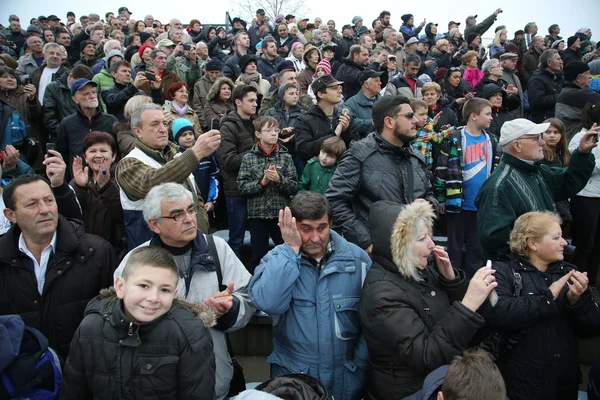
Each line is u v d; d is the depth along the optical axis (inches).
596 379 92.0
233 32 457.7
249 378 131.8
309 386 78.4
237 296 90.5
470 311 74.4
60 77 232.4
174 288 70.2
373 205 89.2
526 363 93.0
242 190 157.2
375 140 119.6
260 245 161.3
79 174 115.5
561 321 94.0
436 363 74.2
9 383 74.0
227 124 173.0
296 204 89.1
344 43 374.9
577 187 124.2
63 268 91.5
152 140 114.4
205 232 122.3
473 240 166.9
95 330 69.6
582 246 168.1
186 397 69.9
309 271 91.1
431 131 167.3
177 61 279.7
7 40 396.5
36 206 87.0
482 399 63.8
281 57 335.3
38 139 216.1
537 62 327.3
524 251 97.5
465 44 411.8
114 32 365.4
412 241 80.6
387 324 78.8
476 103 158.9
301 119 181.9
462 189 161.5
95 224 119.4
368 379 92.0
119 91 216.5
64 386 71.2
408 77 246.2
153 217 86.2
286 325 91.0
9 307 89.7
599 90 267.0
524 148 114.1
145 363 68.1
